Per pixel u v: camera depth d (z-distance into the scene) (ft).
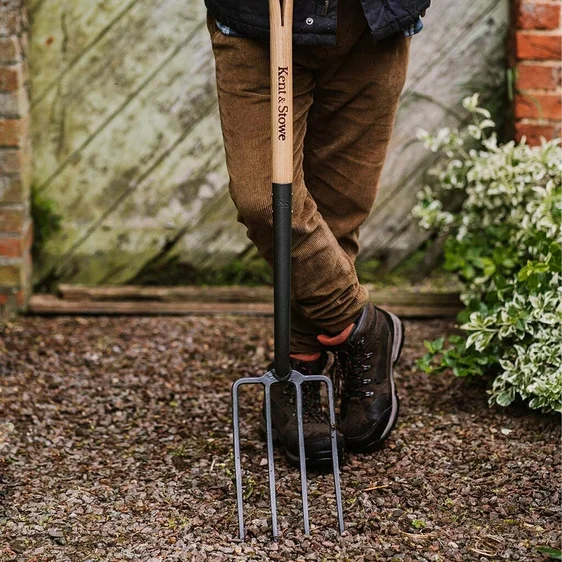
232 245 11.38
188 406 8.54
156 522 6.45
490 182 9.83
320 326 7.09
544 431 7.75
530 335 8.18
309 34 6.10
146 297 11.12
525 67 10.27
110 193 11.20
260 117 6.40
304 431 7.09
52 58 10.80
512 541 6.18
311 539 6.22
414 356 9.61
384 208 11.27
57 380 9.11
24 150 10.61
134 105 10.99
